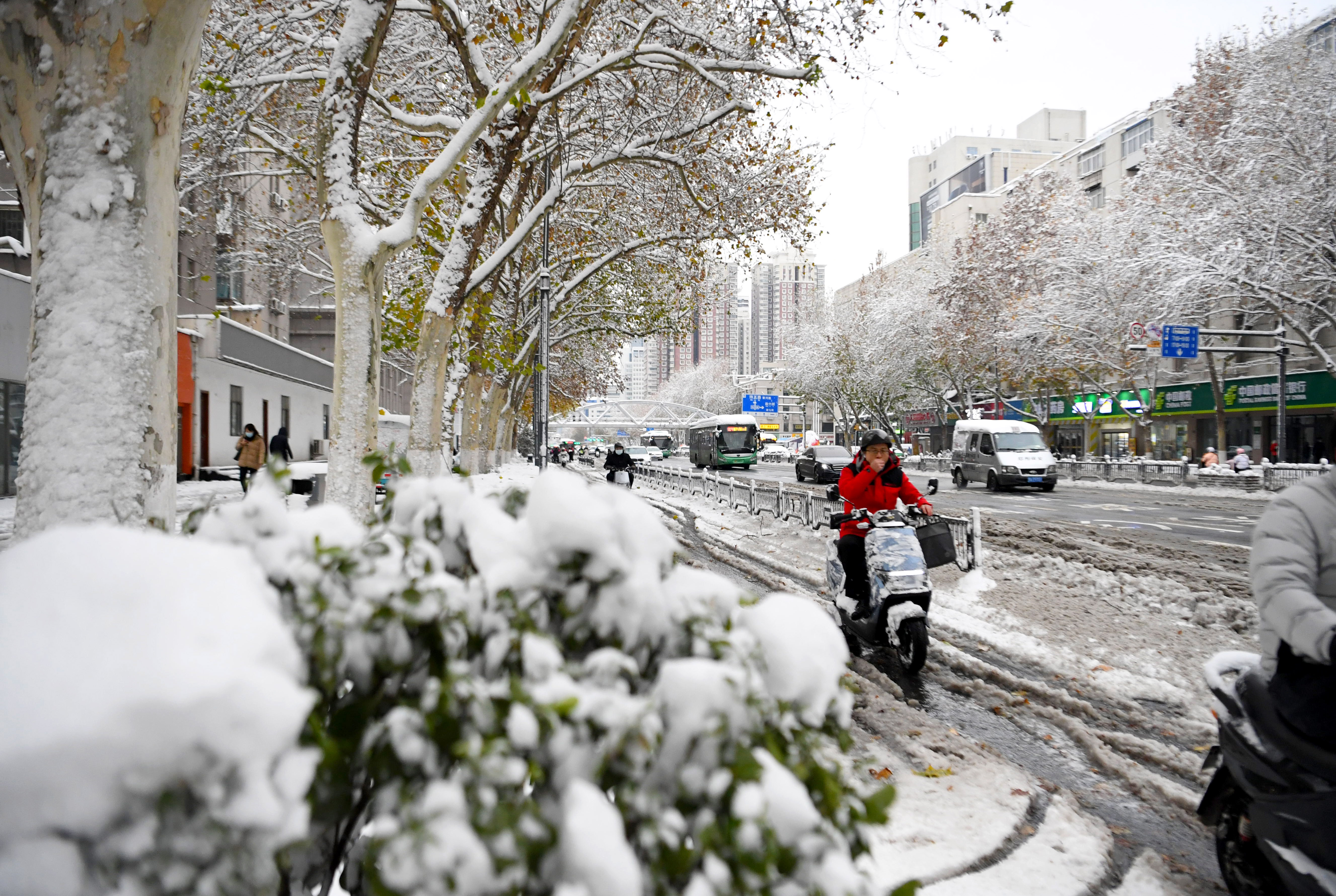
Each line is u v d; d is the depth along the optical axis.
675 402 143.00
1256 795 2.70
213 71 14.74
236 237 26.81
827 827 1.27
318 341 49.12
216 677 1.00
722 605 1.58
